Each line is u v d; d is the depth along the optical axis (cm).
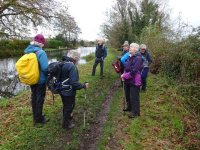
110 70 672
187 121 316
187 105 356
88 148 238
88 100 369
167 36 649
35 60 251
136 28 1288
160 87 448
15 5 741
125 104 349
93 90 428
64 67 248
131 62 298
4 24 794
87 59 1322
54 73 250
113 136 258
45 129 265
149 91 428
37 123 276
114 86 478
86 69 658
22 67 250
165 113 328
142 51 418
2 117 304
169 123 302
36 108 271
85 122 290
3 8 750
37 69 253
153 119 310
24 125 274
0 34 803
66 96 255
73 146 236
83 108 335
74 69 249
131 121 296
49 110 316
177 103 360
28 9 749
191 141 275
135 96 303
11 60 1339
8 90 643
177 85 422
